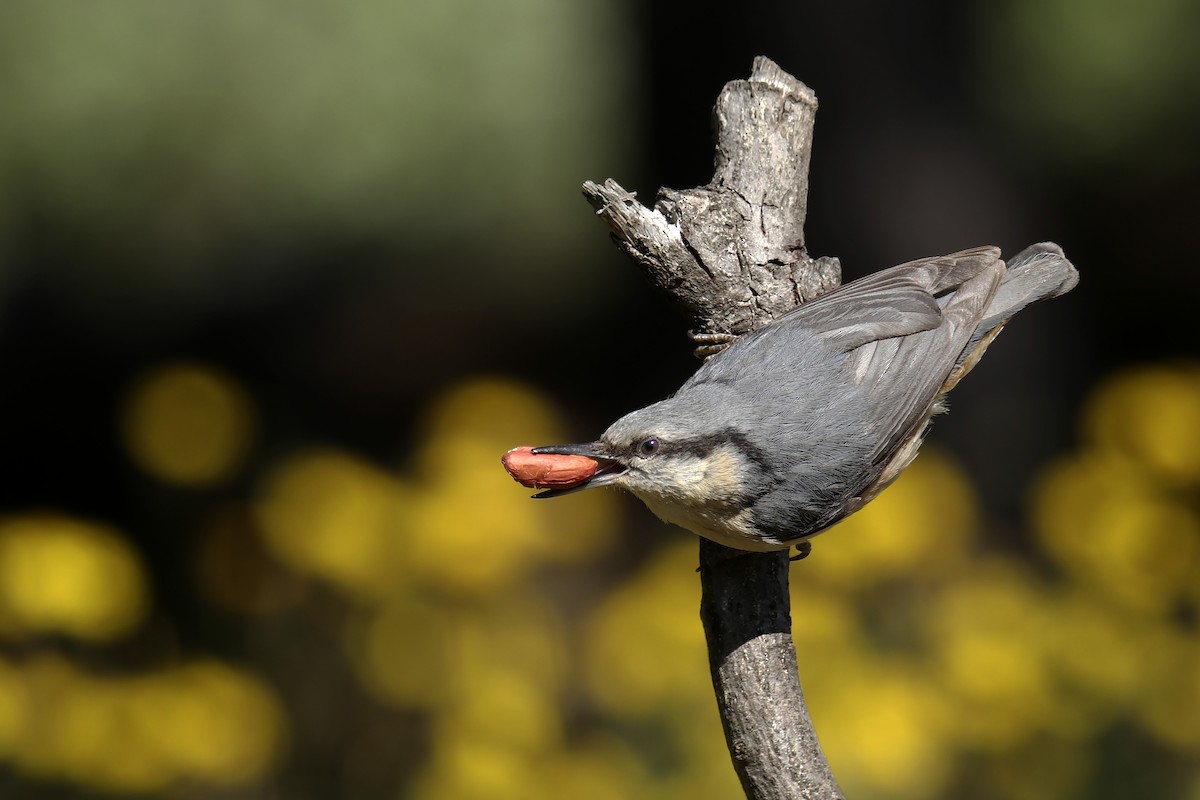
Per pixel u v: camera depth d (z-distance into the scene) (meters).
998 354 16.34
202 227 22.70
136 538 10.84
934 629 9.23
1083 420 15.48
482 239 23.83
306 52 23.53
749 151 6.71
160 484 10.86
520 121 24.38
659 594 9.26
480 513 9.31
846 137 16.56
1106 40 22.89
